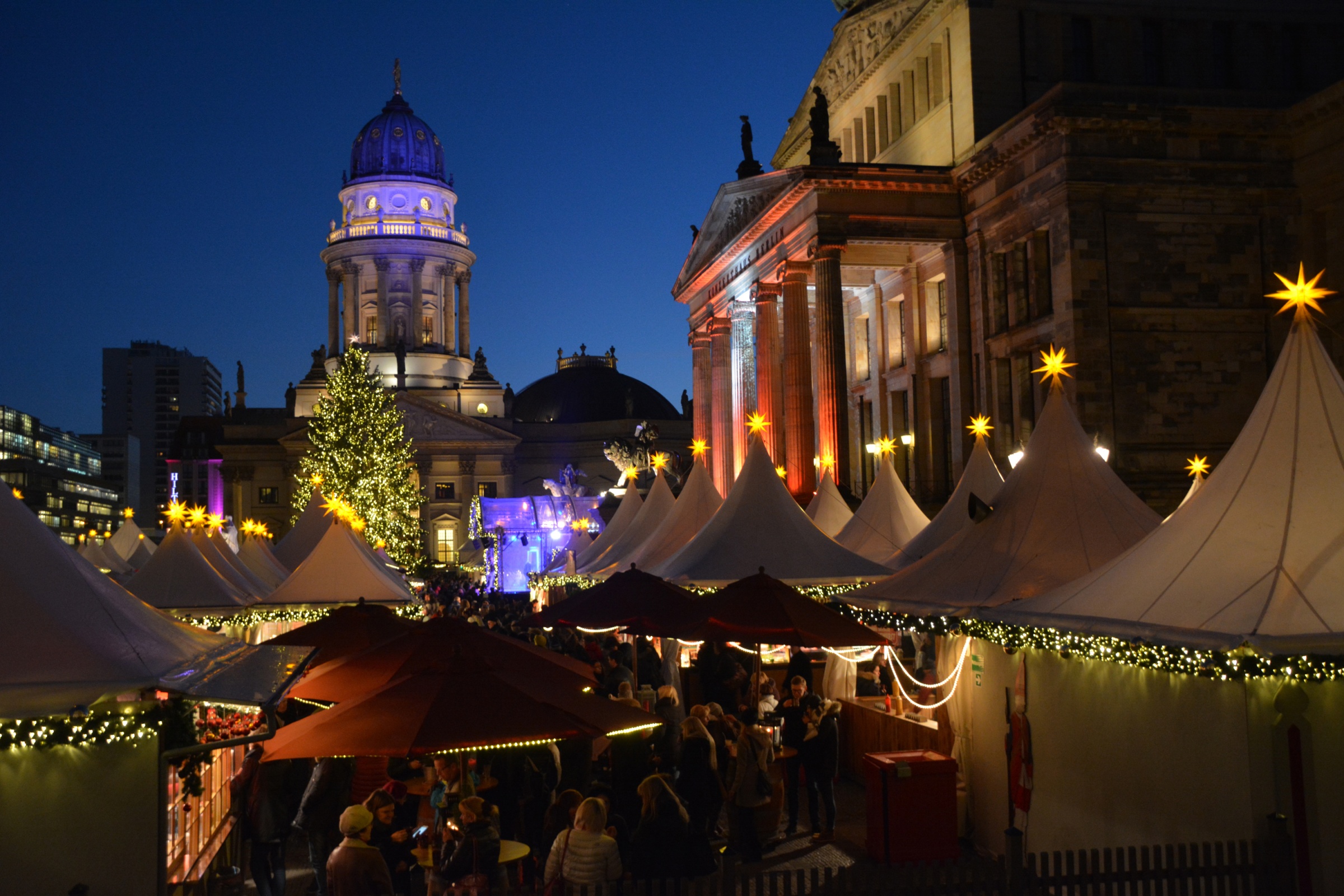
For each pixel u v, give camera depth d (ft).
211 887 50.14
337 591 95.50
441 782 47.34
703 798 50.85
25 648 31.83
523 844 47.11
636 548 125.59
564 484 309.63
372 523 265.13
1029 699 50.65
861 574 84.94
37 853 32.81
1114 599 43.34
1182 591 40.68
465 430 422.00
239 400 467.52
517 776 52.26
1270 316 141.49
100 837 33.19
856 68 209.67
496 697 38.29
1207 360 140.97
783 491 93.30
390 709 37.40
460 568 321.73
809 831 60.08
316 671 49.60
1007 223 154.40
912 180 163.94
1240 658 36.63
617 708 41.75
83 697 31.19
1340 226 136.67
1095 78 167.32
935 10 176.45
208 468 451.53
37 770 32.99
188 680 33.65
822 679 83.25
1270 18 170.60
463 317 467.52
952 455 166.20
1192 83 169.07
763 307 194.49
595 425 456.45
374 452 272.72
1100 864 42.73
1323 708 38.09
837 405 160.86
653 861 41.52
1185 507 45.60
